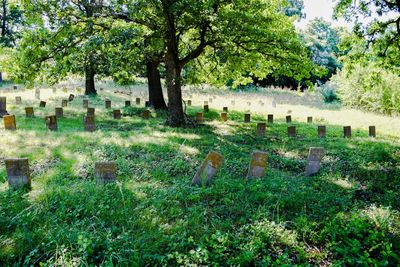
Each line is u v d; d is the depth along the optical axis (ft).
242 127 47.03
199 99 88.12
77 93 86.33
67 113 52.24
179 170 24.70
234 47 46.39
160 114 57.16
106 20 41.88
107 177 20.93
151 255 13.69
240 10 39.68
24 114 47.44
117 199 18.45
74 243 14.08
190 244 14.76
